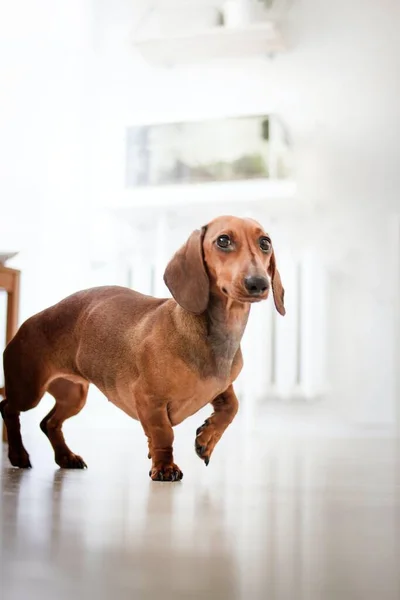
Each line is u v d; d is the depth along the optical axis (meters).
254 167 4.27
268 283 1.87
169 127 4.42
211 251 1.96
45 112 4.82
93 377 2.18
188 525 1.36
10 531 1.26
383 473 2.29
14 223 4.76
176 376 1.96
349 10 4.51
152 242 4.79
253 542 1.22
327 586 0.94
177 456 2.84
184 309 1.98
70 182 4.83
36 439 3.62
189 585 0.93
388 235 4.44
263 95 4.61
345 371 4.46
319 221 4.51
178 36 4.33
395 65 4.46
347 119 4.50
